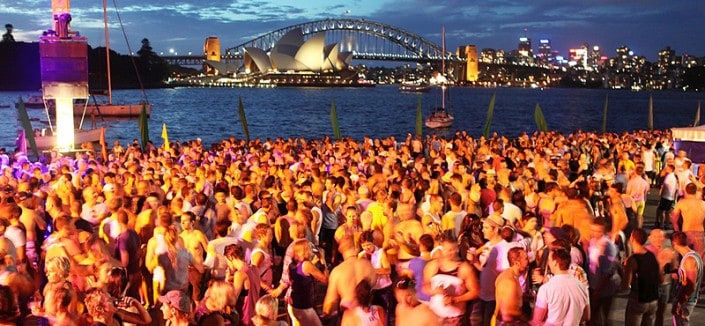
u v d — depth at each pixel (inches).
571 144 1004.6
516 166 623.5
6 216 378.3
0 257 312.0
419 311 241.1
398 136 2773.1
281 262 433.1
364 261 287.3
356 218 393.1
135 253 375.6
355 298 271.3
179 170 608.7
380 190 433.4
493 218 346.0
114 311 252.8
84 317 257.4
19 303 310.0
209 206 442.3
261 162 705.6
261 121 3742.6
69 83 1217.4
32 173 661.3
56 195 451.5
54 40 1204.5
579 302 262.8
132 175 555.2
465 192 490.3
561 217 382.3
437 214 422.0
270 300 259.8
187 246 357.7
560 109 5935.0
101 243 320.5
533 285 331.9
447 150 807.1
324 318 395.2
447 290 283.1
